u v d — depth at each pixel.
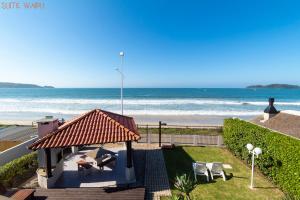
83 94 108.12
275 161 10.68
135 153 16.42
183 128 23.67
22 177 11.72
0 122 33.06
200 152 16.70
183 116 41.22
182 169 13.31
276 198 9.82
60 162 12.05
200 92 123.94
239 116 41.53
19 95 103.38
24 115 43.41
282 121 14.83
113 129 11.58
